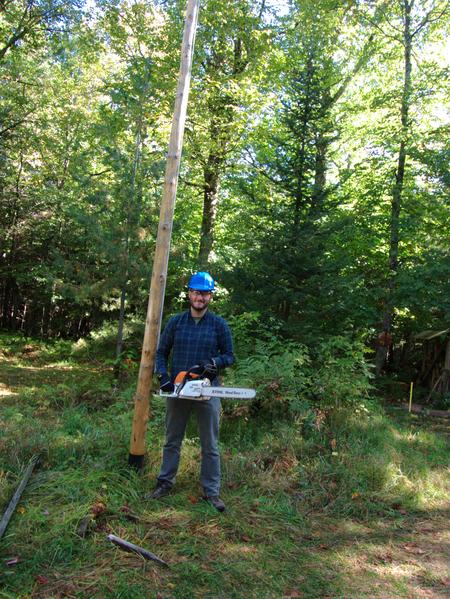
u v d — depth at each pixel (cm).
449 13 1220
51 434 476
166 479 394
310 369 734
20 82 1456
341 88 1345
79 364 1212
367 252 1333
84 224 952
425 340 1341
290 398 566
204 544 330
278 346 803
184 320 401
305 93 955
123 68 1342
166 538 334
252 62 1234
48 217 1642
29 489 370
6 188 1650
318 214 920
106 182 1179
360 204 1286
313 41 1059
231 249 1262
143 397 422
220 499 394
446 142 1138
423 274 1038
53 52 1387
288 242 900
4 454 424
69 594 268
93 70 1614
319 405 598
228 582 291
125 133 1202
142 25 1204
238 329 779
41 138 1512
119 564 298
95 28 1288
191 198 1472
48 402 659
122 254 913
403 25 1279
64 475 393
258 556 323
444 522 404
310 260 877
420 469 508
